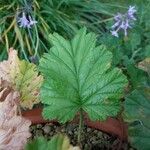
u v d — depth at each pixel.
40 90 0.23
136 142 0.23
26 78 0.24
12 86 0.24
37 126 0.30
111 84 0.22
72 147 0.17
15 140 0.20
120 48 0.41
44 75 0.22
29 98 0.24
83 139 0.29
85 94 0.22
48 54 0.22
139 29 0.44
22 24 0.42
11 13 0.46
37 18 0.46
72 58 0.22
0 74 0.24
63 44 0.23
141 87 0.25
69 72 0.22
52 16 0.47
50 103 0.22
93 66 0.22
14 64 0.24
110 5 0.48
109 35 0.42
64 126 0.30
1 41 0.44
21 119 0.20
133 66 0.32
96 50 0.22
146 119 0.23
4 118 0.20
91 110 0.22
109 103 0.22
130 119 0.23
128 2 0.49
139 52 0.42
